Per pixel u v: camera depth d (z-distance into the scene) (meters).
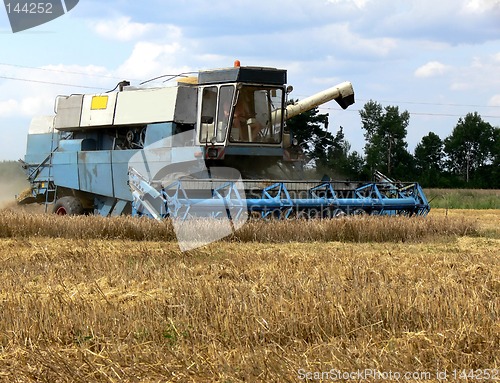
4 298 12.17
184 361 8.69
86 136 28.52
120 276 14.46
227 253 18.14
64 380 8.31
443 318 9.86
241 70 24.02
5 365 8.86
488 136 116.81
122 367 8.64
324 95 27.80
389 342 9.17
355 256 17.33
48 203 29.83
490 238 23.41
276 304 10.49
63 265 16.19
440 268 15.55
